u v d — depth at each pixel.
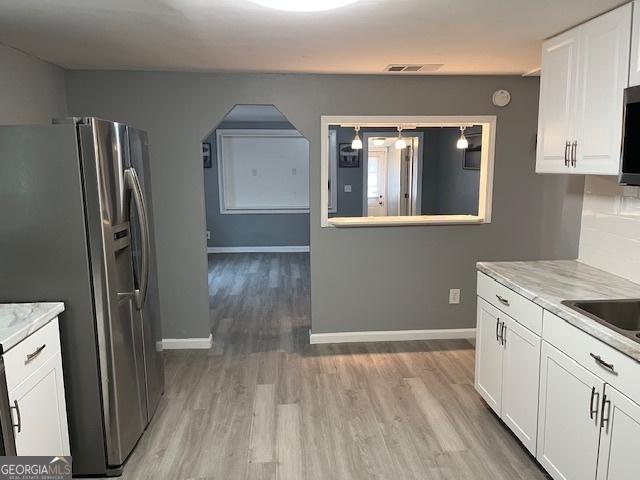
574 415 1.95
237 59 3.13
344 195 7.78
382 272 3.97
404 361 3.63
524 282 2.43
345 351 3.84
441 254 3.99
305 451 2.50
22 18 2.23
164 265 3.80
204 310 3.88
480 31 2.46
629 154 1.90
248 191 8.03
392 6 2.06
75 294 2.18
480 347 2.89
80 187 2.12
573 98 2.36
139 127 3.62
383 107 3.74
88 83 3.53
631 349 1.60
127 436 2.40
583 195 2.85
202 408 2.96
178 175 3.70
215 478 2.30
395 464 2.39
